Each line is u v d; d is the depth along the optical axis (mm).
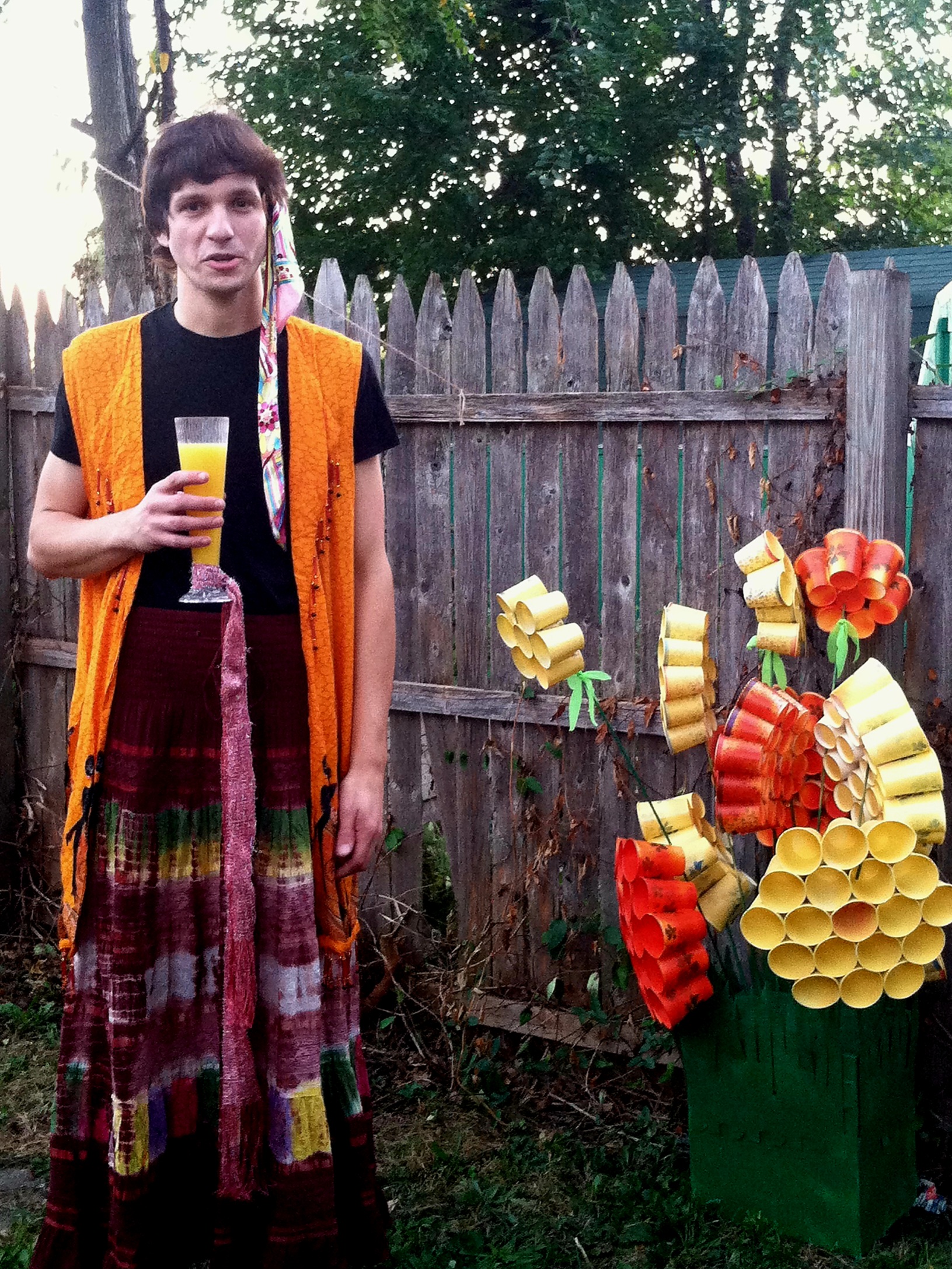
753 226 17047
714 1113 2529
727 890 2471
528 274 14656
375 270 14914
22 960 3936
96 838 1909
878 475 2650
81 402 1916
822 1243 2438
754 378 2855
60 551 1878
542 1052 3299
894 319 2623
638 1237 2482
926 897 2162
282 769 1896
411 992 3480
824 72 16312
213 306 1858
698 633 2398
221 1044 1968
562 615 2467
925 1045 2756
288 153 14422
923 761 2152
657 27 14844
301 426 1905
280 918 1910
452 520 3377
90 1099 1970
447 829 3443
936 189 17906
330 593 1987
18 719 4215
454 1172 2764
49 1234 1988
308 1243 1933
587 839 3221
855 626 2469
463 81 14320
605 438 3096
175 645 1856
